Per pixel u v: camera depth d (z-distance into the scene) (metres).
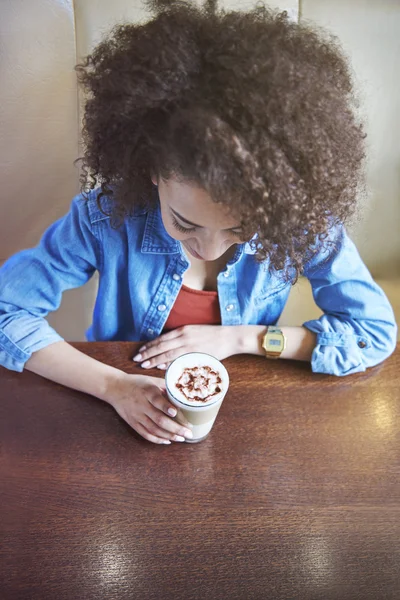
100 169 0.79
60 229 0.96
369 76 1.36
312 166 0.59
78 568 0.64
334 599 0.63
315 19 1.28
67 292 1.50
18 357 0.89
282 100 0.54
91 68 0.83
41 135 1.31
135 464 0.76
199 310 1.07
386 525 0.70
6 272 0.97
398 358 0.98
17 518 0.69
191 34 0.60
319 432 0.82
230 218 0.62
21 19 1.18
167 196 0.65
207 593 0.63
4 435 0.79
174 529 0.69
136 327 1.08
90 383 0.86
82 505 0.71
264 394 0.87
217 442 0.79
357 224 1.56
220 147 0.53
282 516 0.70
